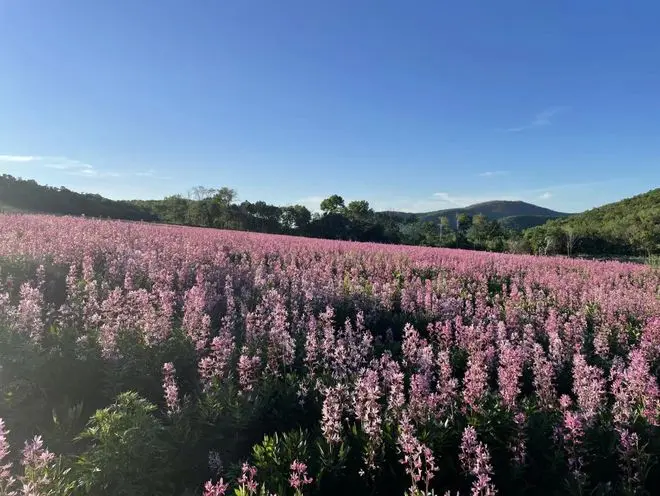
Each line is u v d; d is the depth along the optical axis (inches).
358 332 319.3
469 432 165.2
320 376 243.6
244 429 207.6
